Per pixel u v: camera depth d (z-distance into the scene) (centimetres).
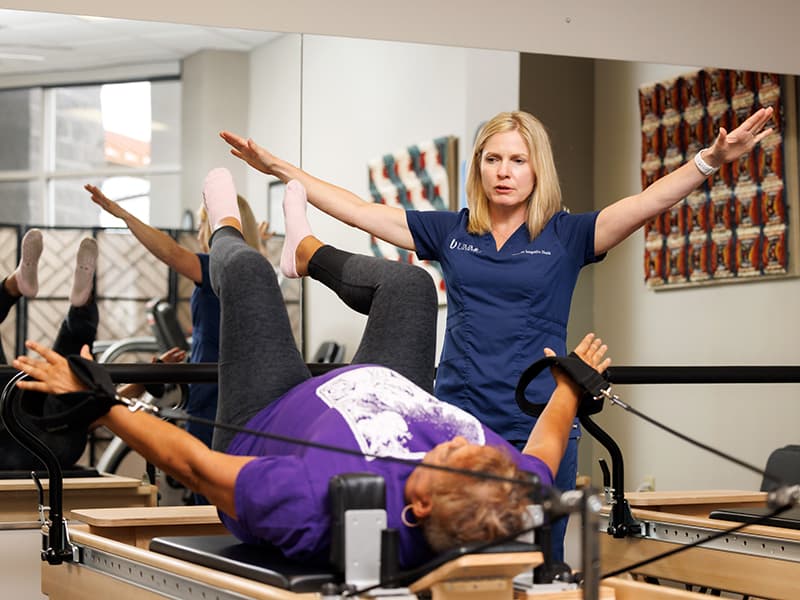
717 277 407
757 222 402
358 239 414
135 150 365
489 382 250
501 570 143
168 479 343
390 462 156
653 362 411
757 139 242
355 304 214
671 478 402
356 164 393
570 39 377
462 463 147
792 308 396
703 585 252
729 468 398
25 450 326
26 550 323
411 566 155
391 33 367
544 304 252
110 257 363
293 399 181
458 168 405
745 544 242
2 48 355
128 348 363
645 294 413
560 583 156
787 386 399
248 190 373
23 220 357
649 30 383
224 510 165
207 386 341
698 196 409
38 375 160
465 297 255
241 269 200
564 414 185
